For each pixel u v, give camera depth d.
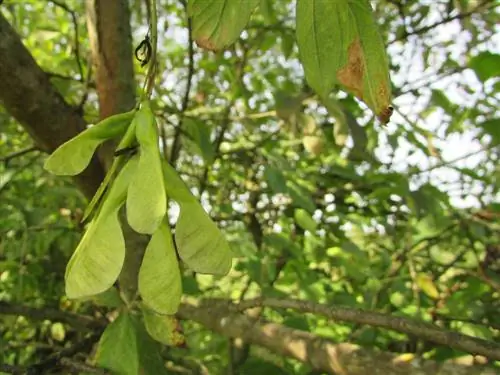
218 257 0.12
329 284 0.38
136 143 0.13
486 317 0.30
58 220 0.38
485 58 0.25
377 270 0.37
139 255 0.25
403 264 0.35
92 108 0.41
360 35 0.11
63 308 0.37
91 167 0.27
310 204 0.32
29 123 0.25
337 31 0.11
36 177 0.42
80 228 0.36
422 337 0.20
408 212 0.37
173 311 0.12
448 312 0.30
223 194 0.44
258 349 0.28
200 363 0.27
